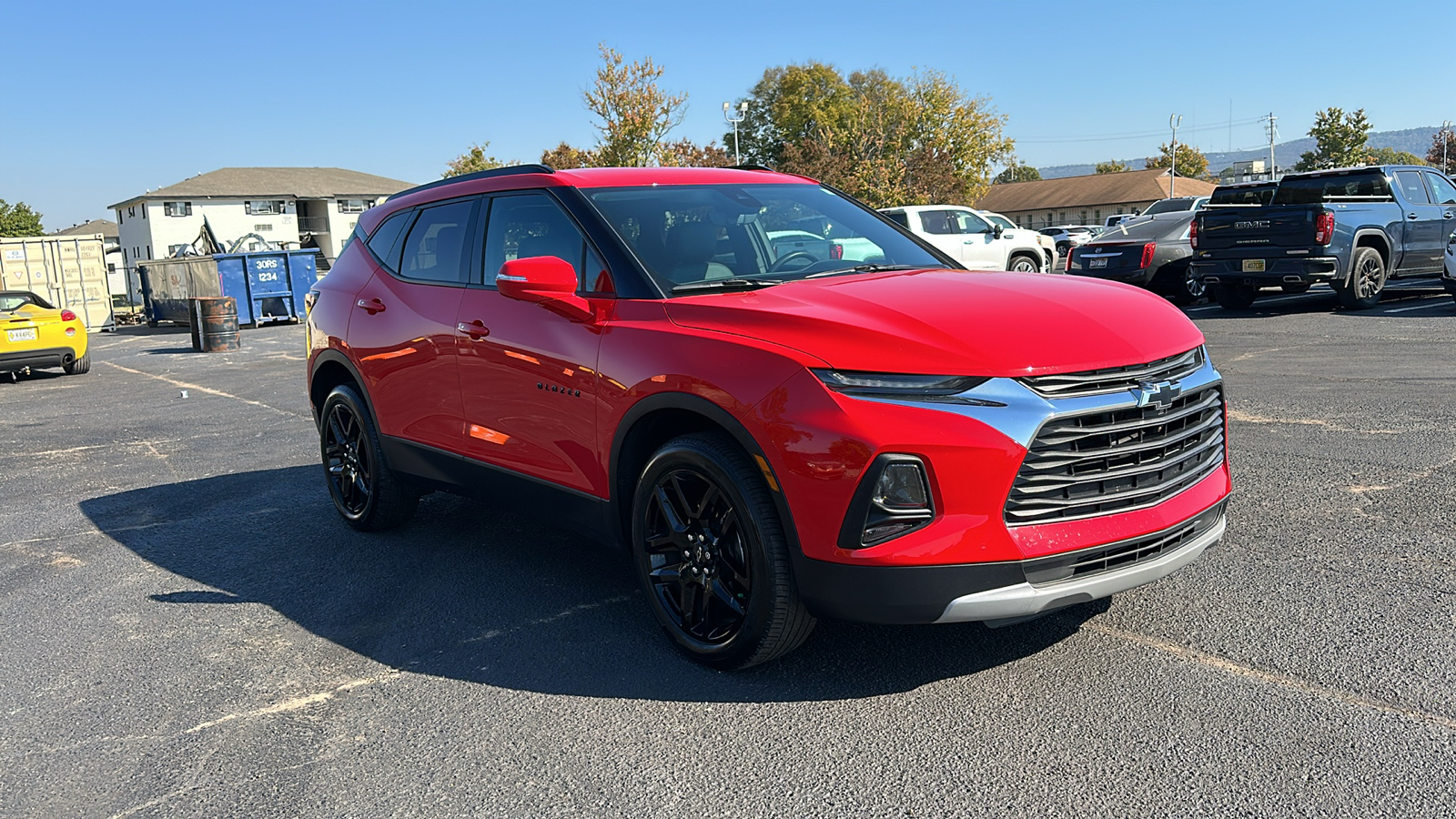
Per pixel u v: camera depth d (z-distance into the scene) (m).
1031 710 2.99
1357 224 12.52
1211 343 10.59
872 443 2.80
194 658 3.79
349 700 3.36
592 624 3.89
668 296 3.53
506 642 3.77
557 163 42.16
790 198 4.40
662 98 36.66
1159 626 3.52
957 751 2.79
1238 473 5.41
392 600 4.30
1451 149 89.19
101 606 4.43
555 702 3.25
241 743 3.09
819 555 2.93
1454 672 3.06
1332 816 2.38
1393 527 4.38
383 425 4.99
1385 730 2.76
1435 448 5.62
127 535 5.62
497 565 4.70
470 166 47.34
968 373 2.82
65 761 3.04
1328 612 3.55
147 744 3.12
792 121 77.75
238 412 10.41
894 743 2.86
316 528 5.54
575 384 3.70
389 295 4.92
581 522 3.86
